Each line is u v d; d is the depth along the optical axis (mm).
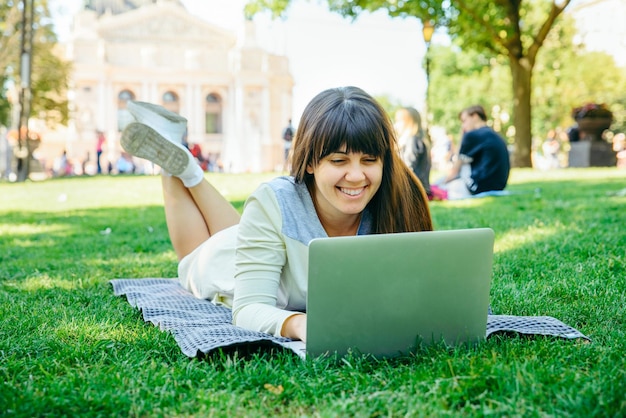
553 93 44344
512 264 4281
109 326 2842
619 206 7719
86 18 67062
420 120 9117
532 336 2545
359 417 1809
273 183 2639
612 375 2041
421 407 1843
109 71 65562
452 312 2342
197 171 3525
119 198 12070
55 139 65750
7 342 2545
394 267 2217
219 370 2213
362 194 2480
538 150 47875
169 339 2607
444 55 38094
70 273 4473
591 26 32531
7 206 10711
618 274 3887
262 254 2602
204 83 68500
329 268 2150
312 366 2164
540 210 7648
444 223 6703
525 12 23094
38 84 33250
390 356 2311
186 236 3594
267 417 1871
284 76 70625
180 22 70000
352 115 2418
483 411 1793
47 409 1893
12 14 29609
